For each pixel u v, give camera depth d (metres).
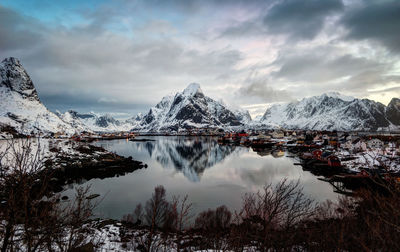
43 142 78.94
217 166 80.69
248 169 74.69
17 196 7.25
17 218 7.25
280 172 69.44
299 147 133.12
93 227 25.41
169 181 58.19
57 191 45.47
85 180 58.50
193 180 59.31
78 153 80.25
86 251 10.98
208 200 41.88
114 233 23.41
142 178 61.44
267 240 9.74
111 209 36.75
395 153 42.56
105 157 84.69
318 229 13.17
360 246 10.98
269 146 154.75
